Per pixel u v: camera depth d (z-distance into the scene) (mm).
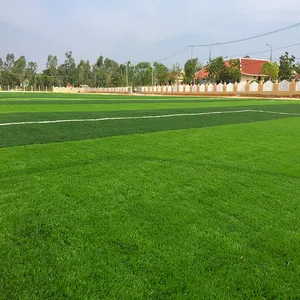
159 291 1622
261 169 3811
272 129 7328
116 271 1757
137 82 82000
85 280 1678
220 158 4297
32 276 1686
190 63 59781
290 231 2289
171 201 2719
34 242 1998
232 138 5957
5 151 4285
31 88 91500
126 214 2436
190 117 9883
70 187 2924
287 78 47531
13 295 1545
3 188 2838
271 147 5152
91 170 3479
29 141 5102
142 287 1643
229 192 2990
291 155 4586
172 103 19078
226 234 2203
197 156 4359
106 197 2736
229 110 13195
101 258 1865
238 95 40062
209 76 51094
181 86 52000
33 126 6914
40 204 2535
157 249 1979
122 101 21141
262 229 2303
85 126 7141
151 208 2561
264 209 2646
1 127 6648
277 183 3303
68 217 2344
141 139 5570
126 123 7922
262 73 50719
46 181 3062
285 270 1839
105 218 2355
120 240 2064
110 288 1627
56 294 1572
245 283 1713
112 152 4418
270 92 36125
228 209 2617
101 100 22531
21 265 1767
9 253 1870
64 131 6301
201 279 1723
